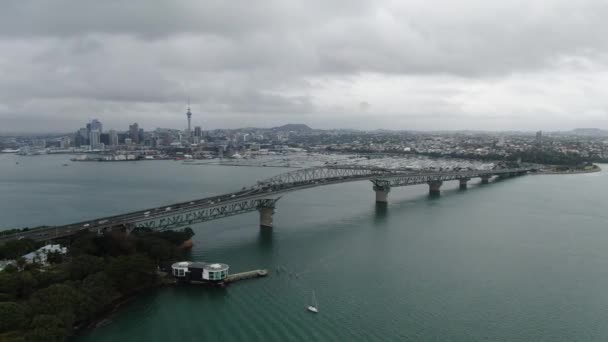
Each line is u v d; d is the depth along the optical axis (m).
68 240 192.38
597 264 198.25
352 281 175.38
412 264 196.25
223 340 130.75
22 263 162.50
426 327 138.12
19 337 116.06
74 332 135.12
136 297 160.00
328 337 132.00
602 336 134.38
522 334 134.88
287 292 164.25
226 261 198.88
